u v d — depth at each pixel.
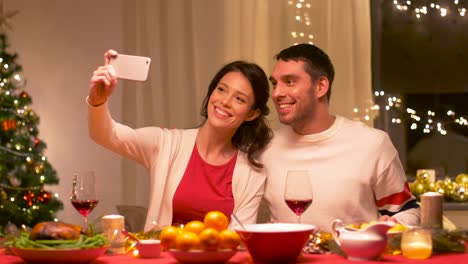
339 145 2.96
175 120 4.56
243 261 2.02
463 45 4.82
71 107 4.78
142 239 2.20
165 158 2.96
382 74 4.90
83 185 2.30
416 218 2.83
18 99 4.54
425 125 4.80
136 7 4.65
